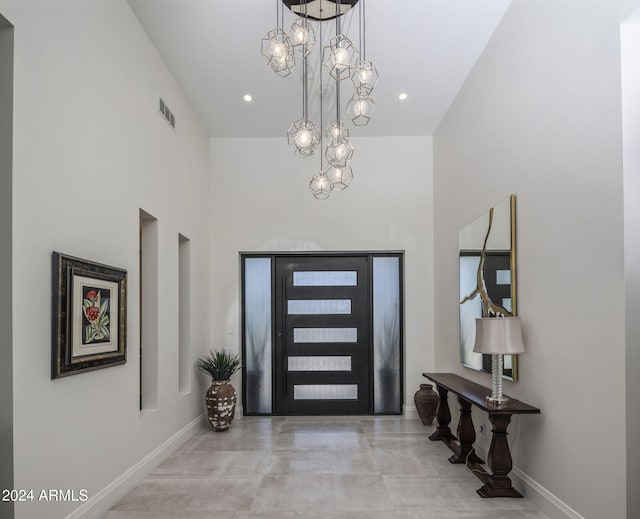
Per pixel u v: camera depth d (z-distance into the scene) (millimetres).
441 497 3414
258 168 6387
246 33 4047
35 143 2439
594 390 2568
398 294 6453
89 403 2943
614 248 2414
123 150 3531
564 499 2871
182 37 4109
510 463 3391
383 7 3715
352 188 6371
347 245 6320
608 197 2467
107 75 3281
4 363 2215
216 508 3246
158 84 4340
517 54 3586
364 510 3203
